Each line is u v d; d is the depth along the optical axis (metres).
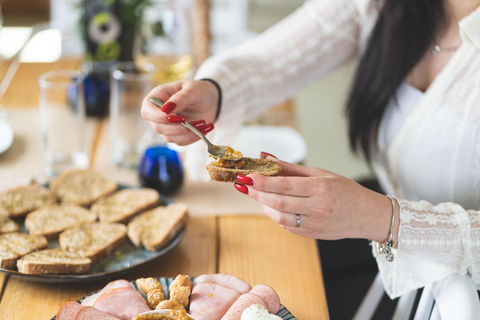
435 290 0.74
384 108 0.94
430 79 0.93
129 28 1.24
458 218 0.75
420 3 0.88
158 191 0.95
